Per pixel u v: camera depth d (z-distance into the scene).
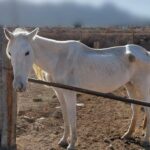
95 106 7.80
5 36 4.83
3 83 5.02
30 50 4.68
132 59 5.52
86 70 5.29
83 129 6.21
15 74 4.56
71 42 5.36
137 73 5.61
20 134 5.98
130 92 5.83
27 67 4.64
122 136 5.82
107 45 14.95
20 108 7.50
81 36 15.59
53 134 6.00
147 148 5.44
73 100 5.20
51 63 5.18
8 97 5.04
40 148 5.34
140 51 5.68
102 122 6.65
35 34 4.78
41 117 6.94
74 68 5.23
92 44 15.37
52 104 7.88
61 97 5.41
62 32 15.77
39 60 5.16
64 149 5.34
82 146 5.44
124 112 7.34
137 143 5.62
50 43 5.18
